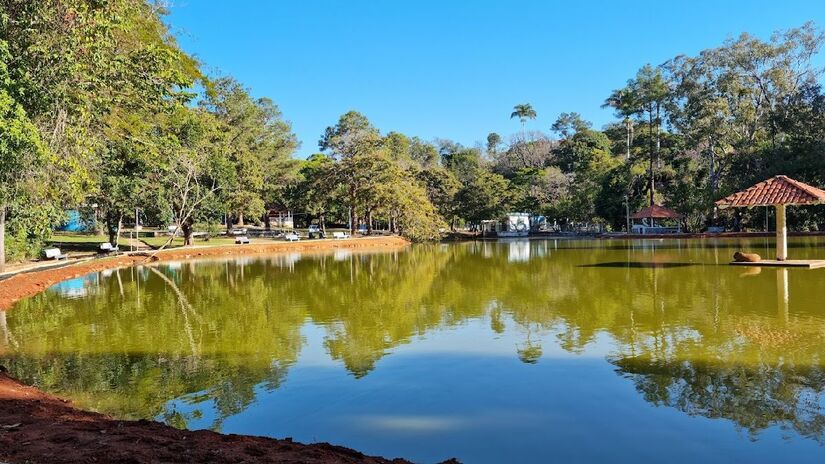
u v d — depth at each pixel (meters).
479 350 8.88
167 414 6.31
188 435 5.01
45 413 5.68
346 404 6.54
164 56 14.32
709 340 8.91
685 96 48.50
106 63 13.02
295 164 59.31
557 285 16.67
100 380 7.62
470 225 67.62
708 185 47.59
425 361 8.30
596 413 6.03
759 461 4.83
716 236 42.66
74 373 7.98
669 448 5.13
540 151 81.25
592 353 8.45
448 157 86.44
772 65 44.19
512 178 68.44
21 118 10.50
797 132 40.72
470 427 5.77
